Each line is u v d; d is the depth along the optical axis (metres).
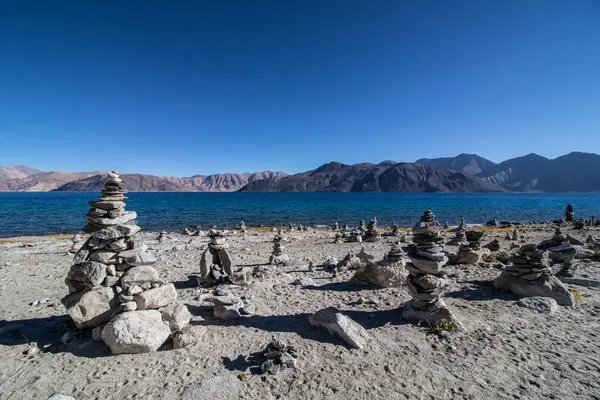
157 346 6.34
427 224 7.87
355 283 11.55
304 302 9.42
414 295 7.88
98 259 6.86
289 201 129.88
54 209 73.62
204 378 5.38
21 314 8.70
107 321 6.80
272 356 5.95
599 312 8.60
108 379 5.43
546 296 9.40
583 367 5.92
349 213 69.69
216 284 11.71
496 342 6.82
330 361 6.02
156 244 25.28
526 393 5.17
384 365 5.93
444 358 6.21
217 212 71.00
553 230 34.12
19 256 19.61
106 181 7.12
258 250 21.78
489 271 13.26
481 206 98.69
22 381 5.37
